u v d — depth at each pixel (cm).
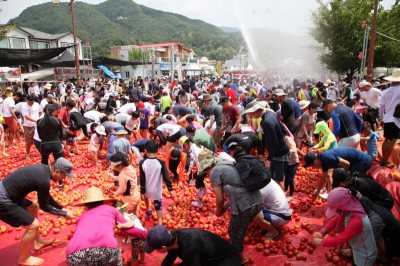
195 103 1752
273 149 665
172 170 858
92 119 1204
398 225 463
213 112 1120
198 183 700
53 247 571
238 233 473
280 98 904
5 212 475
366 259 443
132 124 1134
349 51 2697
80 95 2012
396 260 489
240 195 459
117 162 574
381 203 508
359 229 433
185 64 6194
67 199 756
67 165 507
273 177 684
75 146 1175
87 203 432
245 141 520
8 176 480
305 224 618
